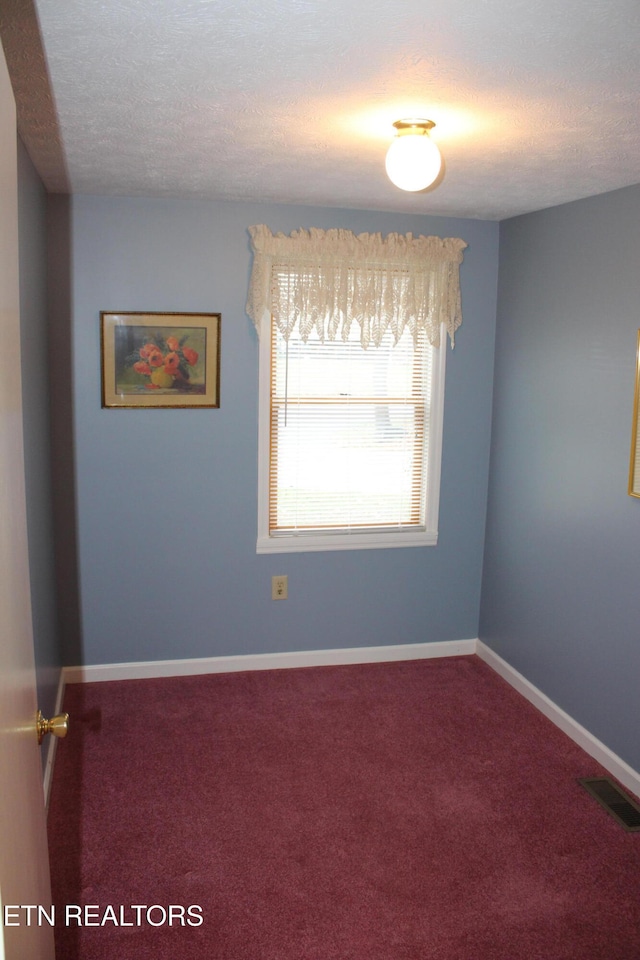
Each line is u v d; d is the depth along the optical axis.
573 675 3.16
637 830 2.58
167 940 2.07
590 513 3.02
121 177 2.88
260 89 1.81
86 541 3.52
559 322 3.21
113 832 2.51
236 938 2.08
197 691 3.55
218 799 2.71
